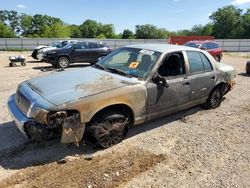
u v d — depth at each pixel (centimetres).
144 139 466
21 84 445
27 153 402
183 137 482
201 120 568
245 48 3703
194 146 449
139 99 436
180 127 527
